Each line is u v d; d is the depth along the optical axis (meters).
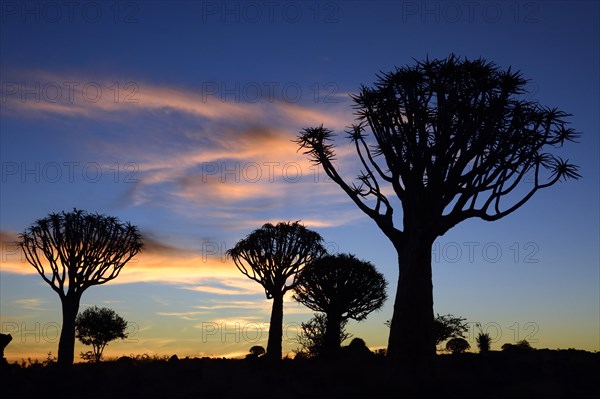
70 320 24.91
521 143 15.91
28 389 14.71
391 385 14.11
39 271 24.92
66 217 25.23
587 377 16.00
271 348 26.98
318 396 14.49
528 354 19.03
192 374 16.98
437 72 15.96
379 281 28.12
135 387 15.24
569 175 16.12
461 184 16.03
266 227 28.05
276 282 27.59
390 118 16.25
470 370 16.45
